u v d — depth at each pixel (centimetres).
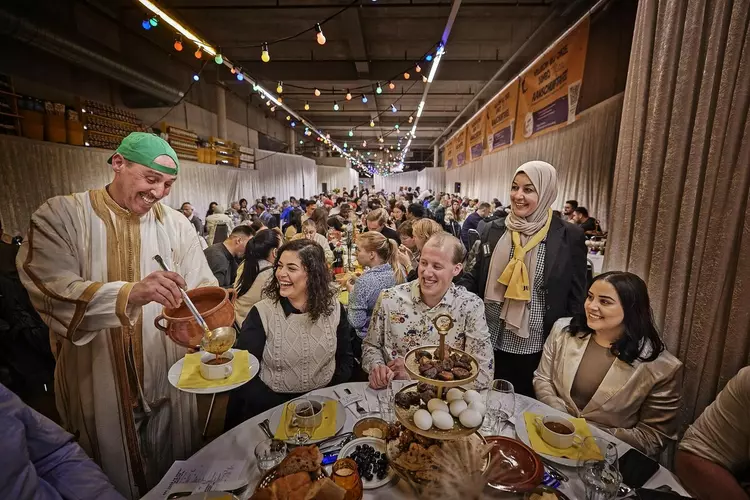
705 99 145
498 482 90
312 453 90
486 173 1334
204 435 189
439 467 72
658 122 167
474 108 1580
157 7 395
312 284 160
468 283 219
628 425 142
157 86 729
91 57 562
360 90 1253
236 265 380
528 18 738
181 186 890
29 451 86
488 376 154
